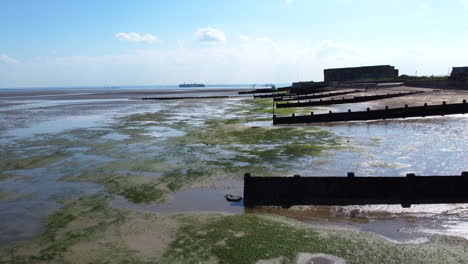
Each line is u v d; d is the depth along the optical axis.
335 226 10.42
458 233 9.71
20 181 16.64
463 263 8.02
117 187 15.12
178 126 36.09
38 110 65.88
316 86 126.31
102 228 10.76
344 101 54.78
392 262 8.17
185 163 19.12
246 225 10.52
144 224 10.95
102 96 146.62
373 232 9.92
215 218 11.23
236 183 15.10
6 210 12.76
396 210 11.56
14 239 10.24
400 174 15.65
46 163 20.22
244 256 8.62
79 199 13.71
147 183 15.55
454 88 60.28
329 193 12.48
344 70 130.75
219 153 21.61
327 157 19.39
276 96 94.75
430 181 12.27
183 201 13.09
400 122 33.44
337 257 8.45
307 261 8.29
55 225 11.16
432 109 35.75
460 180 12.20
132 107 70.62
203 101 89.12
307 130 30.44
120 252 9.12
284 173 16.33
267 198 12.59
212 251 8.94
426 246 8.91
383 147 21.62
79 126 38.09
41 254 9.21
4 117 51.62
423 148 20.86
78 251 9.29
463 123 30.42
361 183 12.42
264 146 23.52
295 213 11.66
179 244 9.42
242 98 99.88
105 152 22.98
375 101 54.03
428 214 11.19
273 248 8.98
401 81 91.19
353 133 27.88
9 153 23.52
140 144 25.70
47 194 14.51
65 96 153.50
